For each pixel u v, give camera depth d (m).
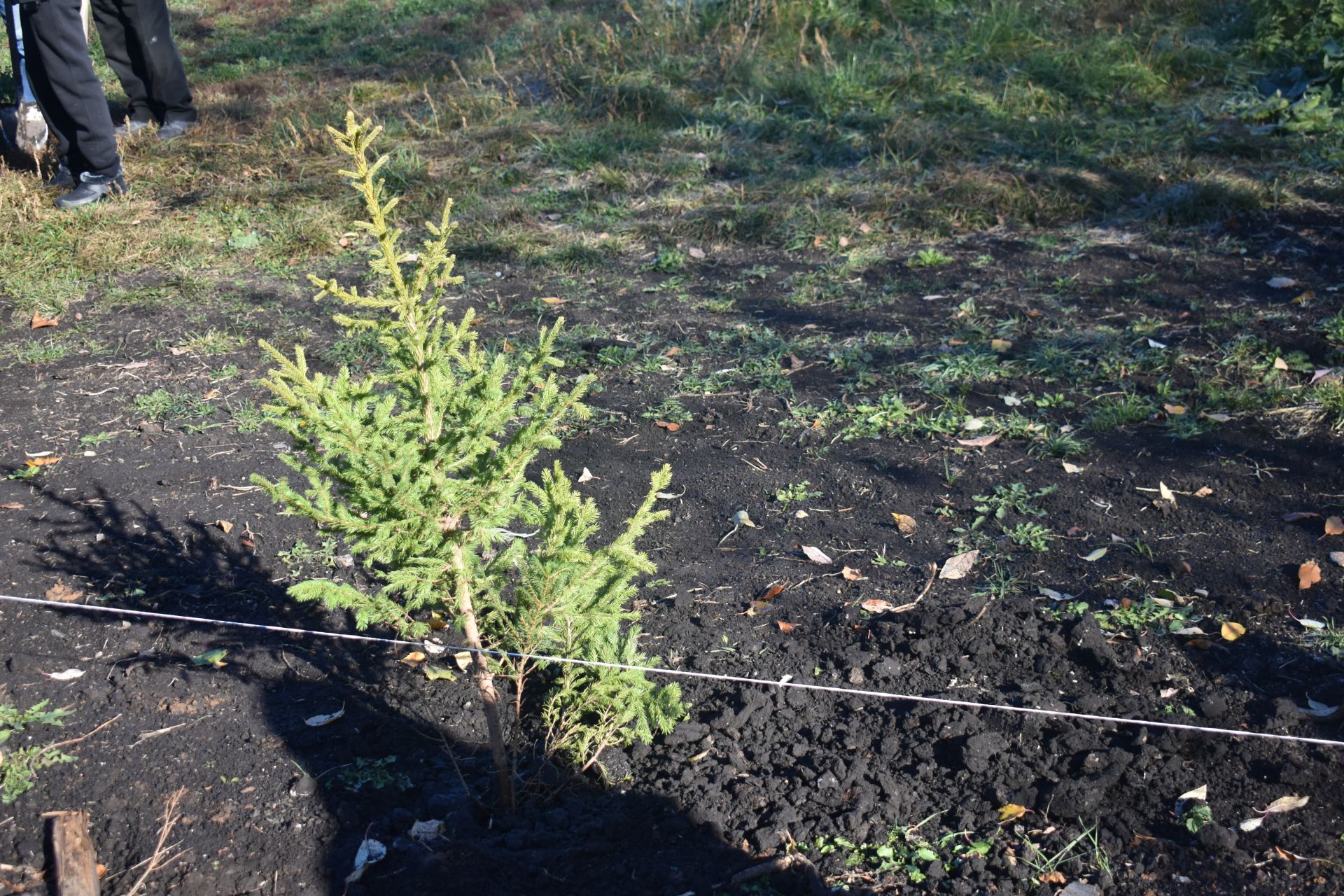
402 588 3.55
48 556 3.77
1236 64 8.62
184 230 7.02
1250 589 3.42
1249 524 3.76
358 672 3.29
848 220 6.88
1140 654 3.16
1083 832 2.60
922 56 9.35
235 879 2.55
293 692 3.18
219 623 3.26
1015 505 3.96
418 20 12.89
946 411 4.66
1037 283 5.91
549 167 8.08
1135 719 2.91
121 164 7.67
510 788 2.78
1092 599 3.43
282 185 7.70
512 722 3.13
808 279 6.19
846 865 2.57
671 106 8.80
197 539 3.89
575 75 9.48
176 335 5.66
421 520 2.48
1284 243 6.04
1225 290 5.62
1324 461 4.07
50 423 4.72
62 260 6.52
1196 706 2.95
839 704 3.08
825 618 3.45
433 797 2.80
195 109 9.05
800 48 9.21
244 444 4.56
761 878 2.53
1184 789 2.68
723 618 3.48
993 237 6.62
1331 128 7.38
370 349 5.41
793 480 4.24
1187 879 2.45
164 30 8.61
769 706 3.08
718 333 5.55
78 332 5.70
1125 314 5.46
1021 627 3.28
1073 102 8.42
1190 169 7.03
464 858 2.58
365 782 2.84
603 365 5.28
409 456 2.40
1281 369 4.77
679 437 4.62
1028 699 3.00
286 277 6.48
